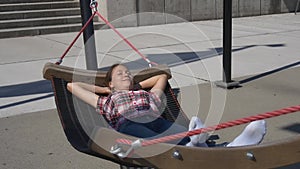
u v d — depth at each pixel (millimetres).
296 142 2758
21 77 7551
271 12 17031
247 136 3238
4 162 4223
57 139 4785
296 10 17234
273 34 12008
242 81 7023
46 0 13508
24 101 6203
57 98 3756
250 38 11359
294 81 6996
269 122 5141
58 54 9477
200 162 2908
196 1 14969
